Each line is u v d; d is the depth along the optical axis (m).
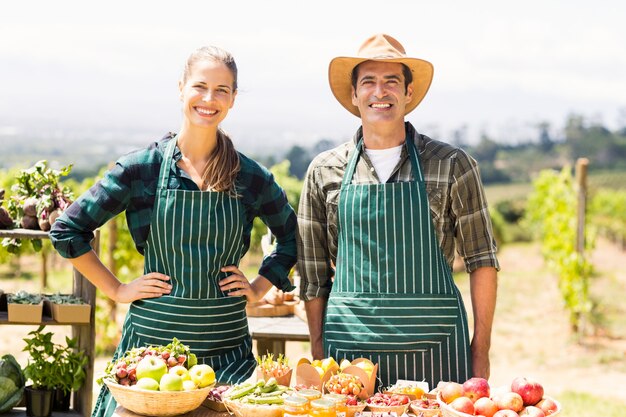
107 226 8.84
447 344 3.12
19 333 10.04
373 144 3.24
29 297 4.48
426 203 3.15
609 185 49.53
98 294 8.69
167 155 3.12
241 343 3.24
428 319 3.10
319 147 50.72
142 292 3.10
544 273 18.83
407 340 3.09
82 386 4.51
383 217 3.14
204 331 3.10
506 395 2.58
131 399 2.70
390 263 3.13
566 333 11.47
